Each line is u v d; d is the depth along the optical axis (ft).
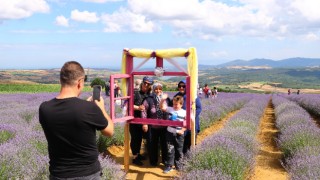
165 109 23.13
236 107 84.23
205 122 44.14
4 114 40.09
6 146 19.45
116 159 27.32
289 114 44.80
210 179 17.08
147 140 25.52
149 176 22.89
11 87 147.33
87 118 9.26
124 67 21.49
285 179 22.86
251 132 32.94
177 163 23.35
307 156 21.38
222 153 20.49
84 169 9.37
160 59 20.81
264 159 28.60
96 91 10.23
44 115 9.44
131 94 21.61
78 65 9.78
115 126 30.73
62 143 9.25
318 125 49.60
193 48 19.85
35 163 17.03
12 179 15.97
